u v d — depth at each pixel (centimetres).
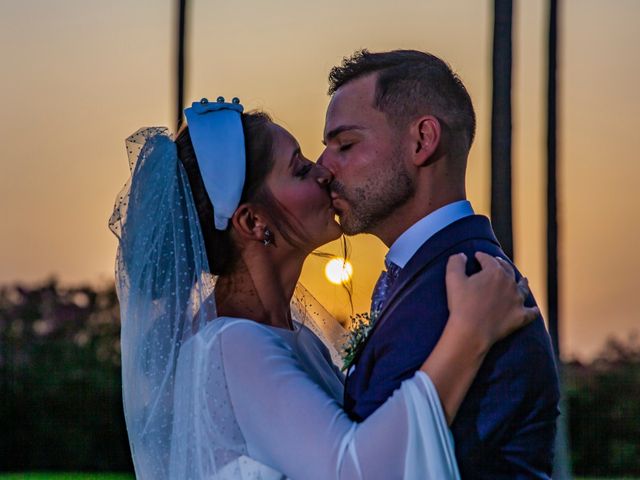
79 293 1339
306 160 364
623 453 1284
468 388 321
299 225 360
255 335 334
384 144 351
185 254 352
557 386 341
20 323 1323
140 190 357
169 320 349
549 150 916
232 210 355
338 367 402
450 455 312
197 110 365
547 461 337
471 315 319
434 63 356
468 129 356
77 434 1298
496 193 772
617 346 1347
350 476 308
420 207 350
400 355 328
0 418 1294
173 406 345
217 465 332
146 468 346
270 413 323
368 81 355
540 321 338
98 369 1309
